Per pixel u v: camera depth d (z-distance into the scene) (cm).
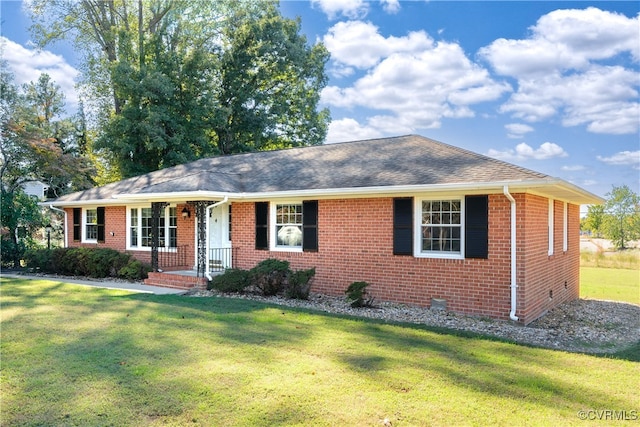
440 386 498
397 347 656
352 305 989
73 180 2234
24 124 1955
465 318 893
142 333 723
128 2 2941
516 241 877
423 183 944
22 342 666
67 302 1013
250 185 1309
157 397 461
